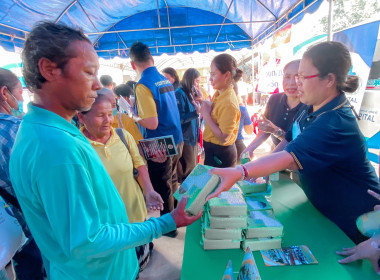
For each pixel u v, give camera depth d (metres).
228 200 1.10
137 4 6.52
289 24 4.28
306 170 1.06
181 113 2.94
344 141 1.05
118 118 2.41
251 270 0.62
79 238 0.61
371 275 0.91
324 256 1.01
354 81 1.11
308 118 1.28
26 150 0.63
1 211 1.17
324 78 1.09
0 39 4.79
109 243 0.66
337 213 1.25
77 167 0.64
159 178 2.38
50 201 0.61
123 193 1.59
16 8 4.68
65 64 0.64
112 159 1.54
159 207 1.64
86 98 0.71
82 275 0.77
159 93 2.25
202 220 1.22
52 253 0.72
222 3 6.35
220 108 2.09
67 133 0.68
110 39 8.00
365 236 1.06
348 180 1.18
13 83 1.60
